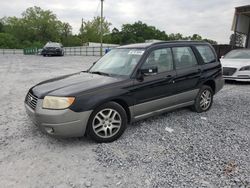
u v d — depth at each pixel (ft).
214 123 16.57
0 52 155.84
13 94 25.13
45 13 289.94
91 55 122.01
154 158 11.75
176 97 16.62
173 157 11.84
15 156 11.96
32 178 10.18
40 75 39.29
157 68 14.99
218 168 10.87
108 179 10.13
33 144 13.21
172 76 16.08
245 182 9.86
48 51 104.83
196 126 15.96
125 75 14.56
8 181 9.97
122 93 13.61
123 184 9.80
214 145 13.15
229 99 23.53
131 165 11.14
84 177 10.27
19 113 18.47
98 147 12.86
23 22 288.51
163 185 9.71
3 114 18.25
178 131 15.07
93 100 12.65
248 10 54.08
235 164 11.19
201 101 18.78
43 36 290.56
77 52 135.33
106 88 13.24
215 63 19.62
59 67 53.47
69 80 14.57
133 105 14.25
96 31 253.24
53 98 12.26
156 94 15.26
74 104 12.21
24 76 38.14
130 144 13.23
